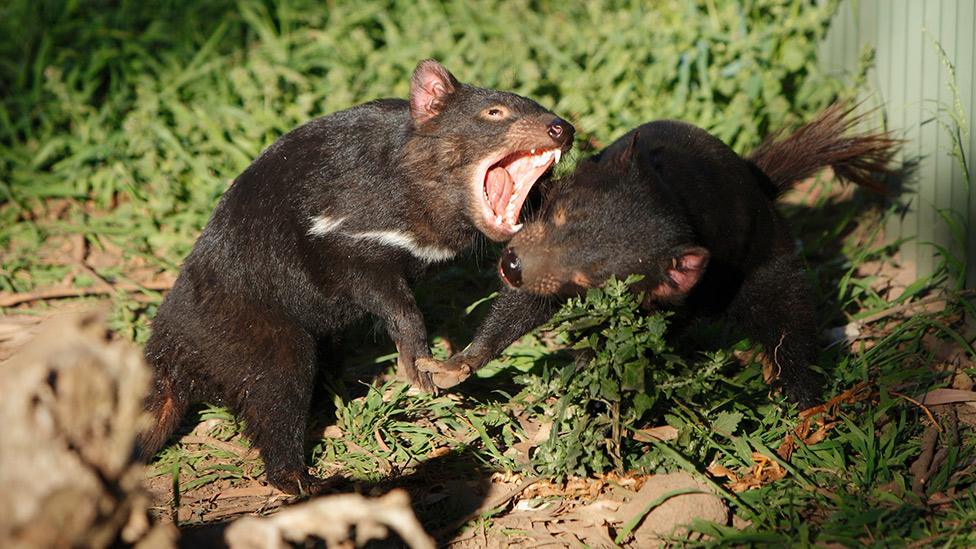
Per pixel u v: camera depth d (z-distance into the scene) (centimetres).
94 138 1062
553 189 642
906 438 633
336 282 686
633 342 572
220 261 673
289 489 628
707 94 1008
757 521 549
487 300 820
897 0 891
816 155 788
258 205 680
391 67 1102
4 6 1291
